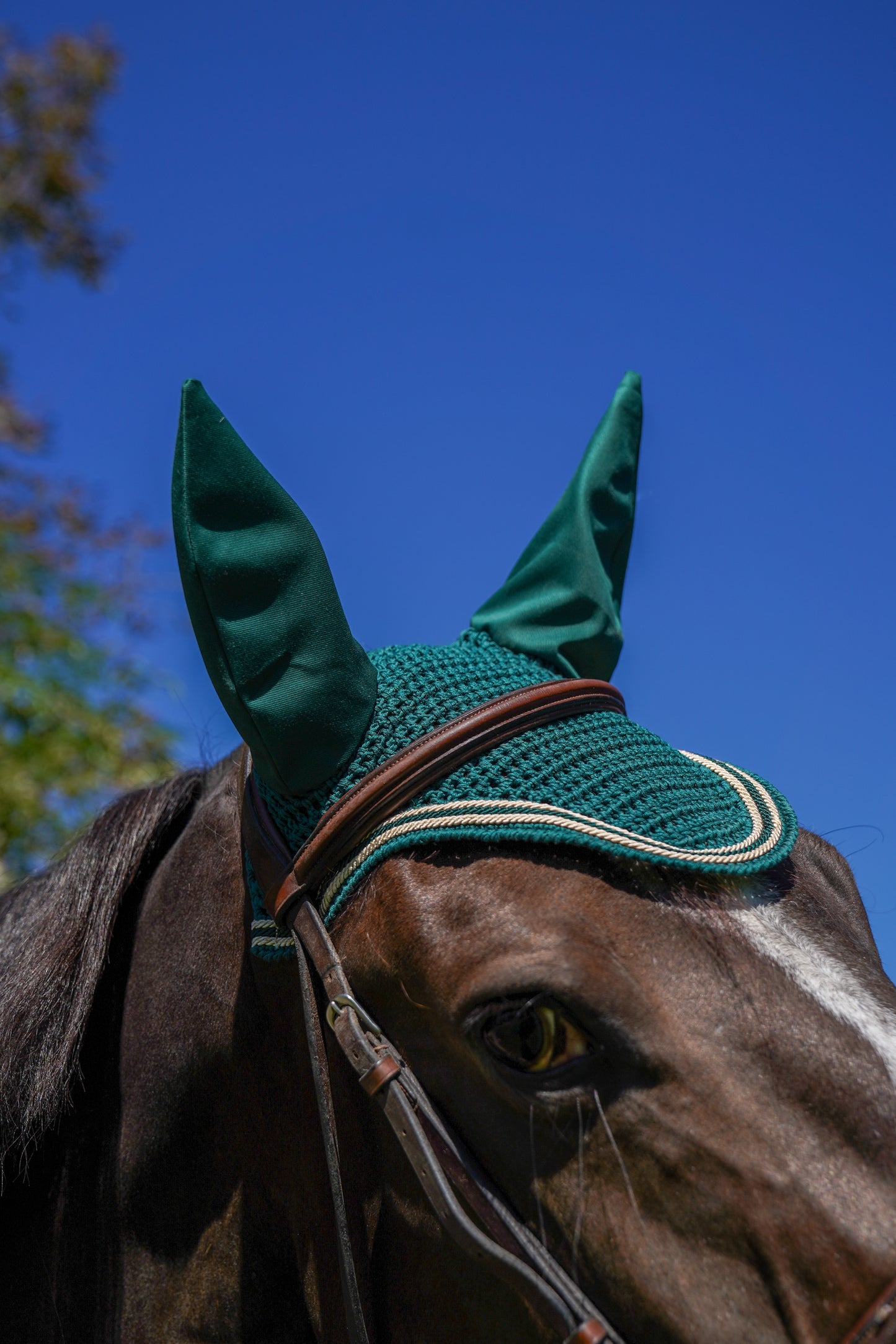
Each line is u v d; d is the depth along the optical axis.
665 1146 1.10
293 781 1.38
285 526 1.38
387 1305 1.33
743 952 1.18
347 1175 1.37
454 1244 1.25
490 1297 1.23
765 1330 1.04
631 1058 1.13
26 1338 1.67
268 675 1.36
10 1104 1.61
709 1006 1.14
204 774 1.91
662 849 1.20
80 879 1.77
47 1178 1.69
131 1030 1.68
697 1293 1.07
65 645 4.44
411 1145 1.22
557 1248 1.16
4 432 5.23
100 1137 1.68
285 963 1.44
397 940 1.26
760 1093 1.10
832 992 1.16
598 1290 1.13
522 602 1.68
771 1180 1.06
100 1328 1.62
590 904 1.19
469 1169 1.20
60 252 6.55
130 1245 1.62
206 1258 1.57
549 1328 1.19
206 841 1.69
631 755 1.36
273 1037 1.48
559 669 1.61
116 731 4.35
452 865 1.27
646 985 1.14
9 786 4.00
